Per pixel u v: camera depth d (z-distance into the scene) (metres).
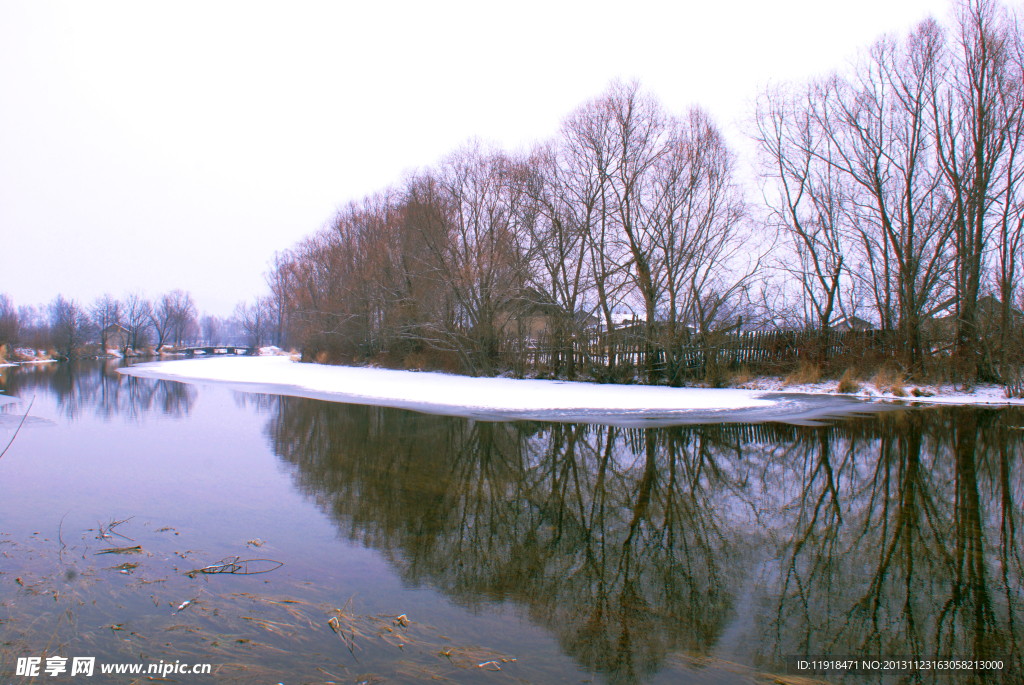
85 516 5.75
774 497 6.61
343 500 6.40
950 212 18.70
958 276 18.62
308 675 3.03
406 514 5.93
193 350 103.69
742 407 13.99
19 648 3.26
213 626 3.56
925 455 8.79
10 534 5.19
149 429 11.48
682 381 20.47
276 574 4.40
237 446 9.59
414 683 2.97
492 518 5.82
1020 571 4.51
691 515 5.95
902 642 3.47
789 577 4.43
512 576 4.44
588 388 19.16
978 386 17.59
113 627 3.53
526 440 10.09
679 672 3.14
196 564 4.56
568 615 3.82
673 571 4.54
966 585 4.27
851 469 7.95
